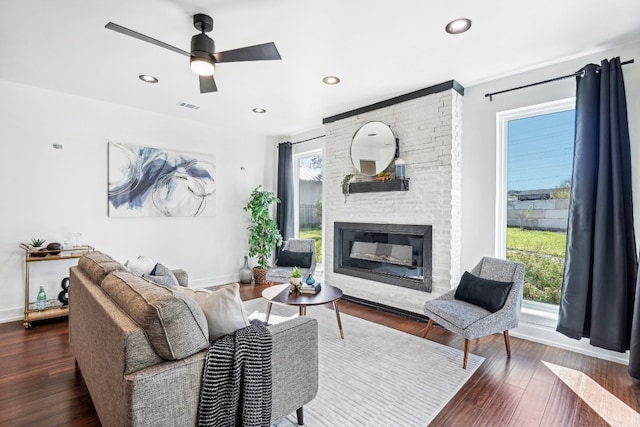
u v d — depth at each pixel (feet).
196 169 15.72
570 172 9.69
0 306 10.94
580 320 8.57
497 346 9.45
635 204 8.29
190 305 4.57
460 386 7.29
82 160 12.49
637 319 7.48
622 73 8.34
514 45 8.43
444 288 11.05
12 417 6.15
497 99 10.64
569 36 8.00
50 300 11.77
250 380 4.75
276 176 19.21
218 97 12.37
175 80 10.74
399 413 6.32
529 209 10.44
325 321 11.46
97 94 12.14
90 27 7.54
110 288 5.48
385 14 7.02
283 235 17.90
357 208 13.74
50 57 9.09
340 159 14.38
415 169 11.78
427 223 11.50
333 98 12.43
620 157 8.20
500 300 8.63
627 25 7.50
